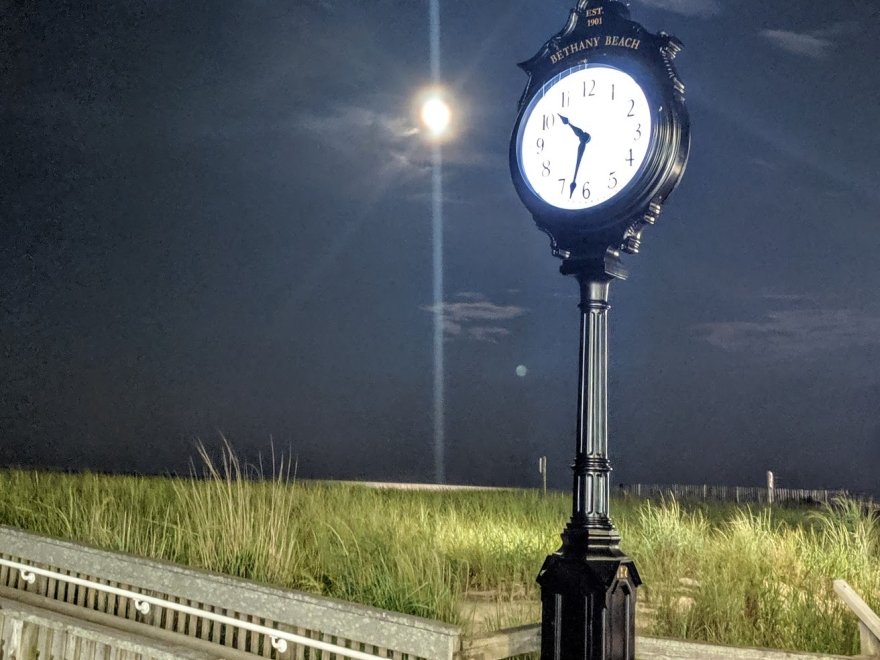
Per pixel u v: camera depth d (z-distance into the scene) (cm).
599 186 491
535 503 1385
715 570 746
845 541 918
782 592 733
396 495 1387
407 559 687
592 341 488
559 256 502
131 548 761
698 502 1738
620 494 2191
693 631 639
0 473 1224
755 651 503
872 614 573
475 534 930
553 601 463
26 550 704
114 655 567
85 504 903
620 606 457
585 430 477
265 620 552
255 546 730
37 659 609
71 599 664
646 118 480
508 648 493
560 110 514
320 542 794
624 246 486
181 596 588
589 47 509
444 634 457
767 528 950
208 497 798
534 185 517
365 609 492
